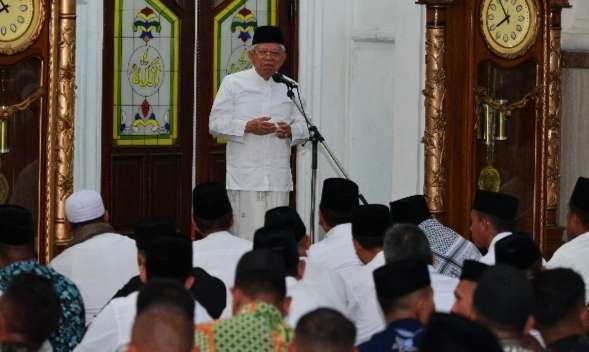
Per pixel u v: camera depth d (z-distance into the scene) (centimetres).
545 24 1652
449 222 1630
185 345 738
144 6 1967
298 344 725
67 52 1412
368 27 2055
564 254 1308
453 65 1609
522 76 1659
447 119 1616
